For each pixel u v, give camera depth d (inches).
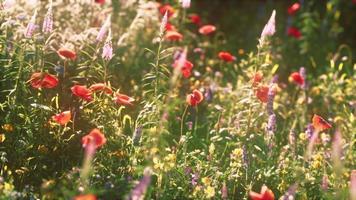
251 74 266.8
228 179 224.8
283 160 239.8
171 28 318.0
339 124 274.1
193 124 284.8
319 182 229.5
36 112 231.5
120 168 218.8
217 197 216.5
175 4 382.0
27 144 219.8
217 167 226.7
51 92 249.4
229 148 252.8
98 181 208.8
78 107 247.9
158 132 212.4
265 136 243.3
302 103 302.7
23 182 216.1
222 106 283.6
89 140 190.1
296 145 249.8
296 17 459.2
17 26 262.4
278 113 293.3
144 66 305.9
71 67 263.9
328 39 415.2
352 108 282.7
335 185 223.1
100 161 218.8
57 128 229.1
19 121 231.0
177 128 275.4
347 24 453.7
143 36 323.3
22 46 243.8
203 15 469.7
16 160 219.5
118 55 293.9
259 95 241.3
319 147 262.1
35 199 201.8
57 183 212.4
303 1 435.2
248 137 242.4
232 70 355.6
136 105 267.7
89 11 304.3
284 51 392.8
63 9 295.4
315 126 228.4
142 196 175.5
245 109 266.5
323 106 309.6
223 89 292.7
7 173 211.8
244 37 444.5
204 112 294.2
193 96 231.3
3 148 220.8
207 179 210.4
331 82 316.5
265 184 233.1
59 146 227.3
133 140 216.1
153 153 207.5
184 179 217.9
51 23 229.1
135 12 335.3
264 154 242.4
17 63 240.5
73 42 272.1
